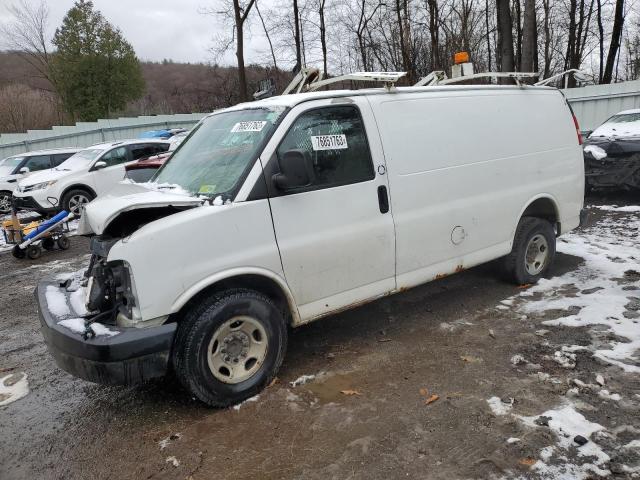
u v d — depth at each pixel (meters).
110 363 3.01
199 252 3.21
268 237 3.45
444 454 2.82
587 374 3.51
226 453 2.98
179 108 38.34
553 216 5.49
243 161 3.51
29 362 4.58
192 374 3.25
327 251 3.71
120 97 38.12
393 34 24.09
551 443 2.82
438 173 4.29
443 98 4.43
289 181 3.31
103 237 3.53
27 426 3.49
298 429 3.15
